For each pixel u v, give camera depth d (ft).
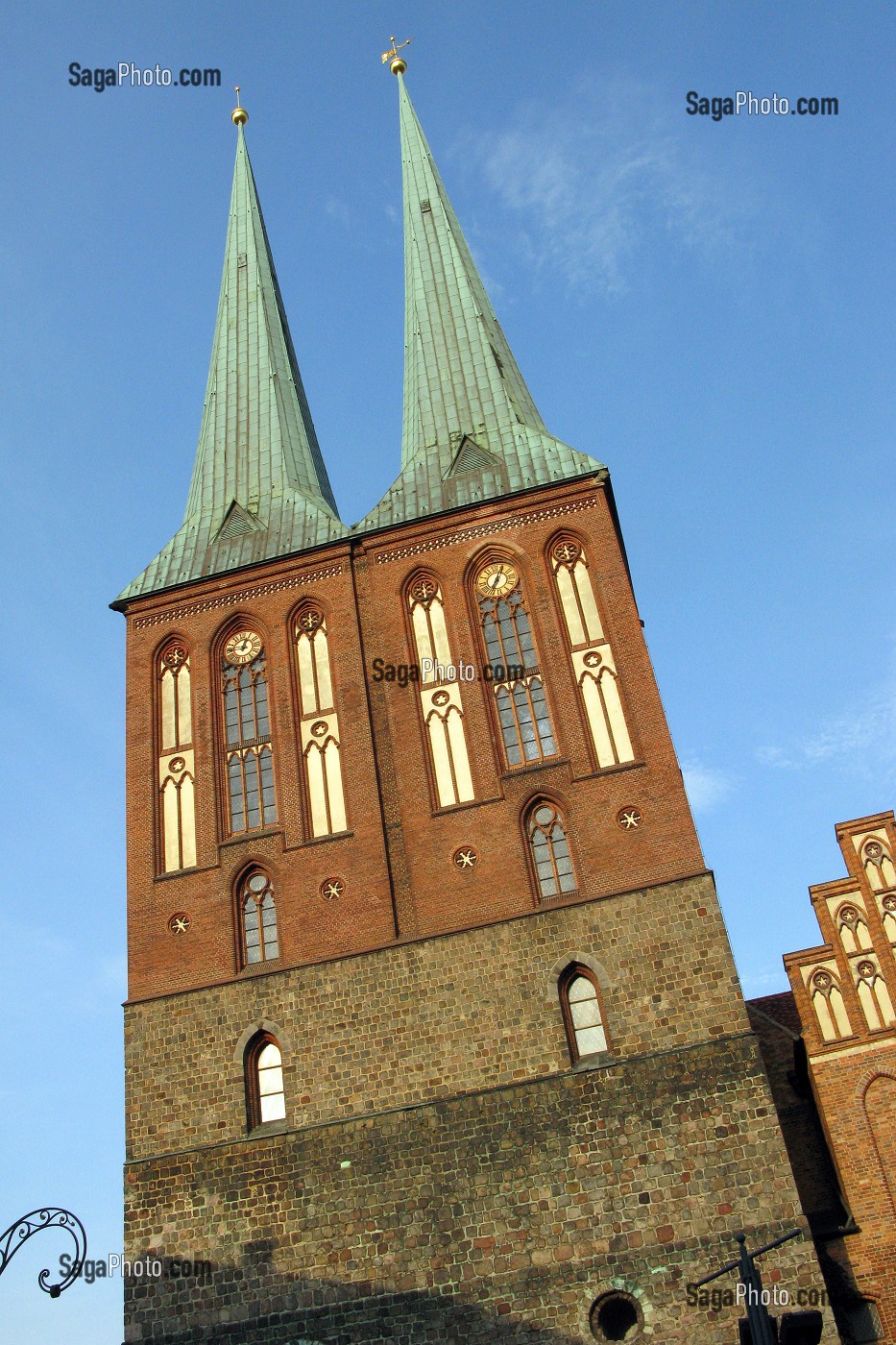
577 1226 118.11
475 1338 115.55
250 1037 133.49
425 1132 124.77
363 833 141.69
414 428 175.52
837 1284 121.90
